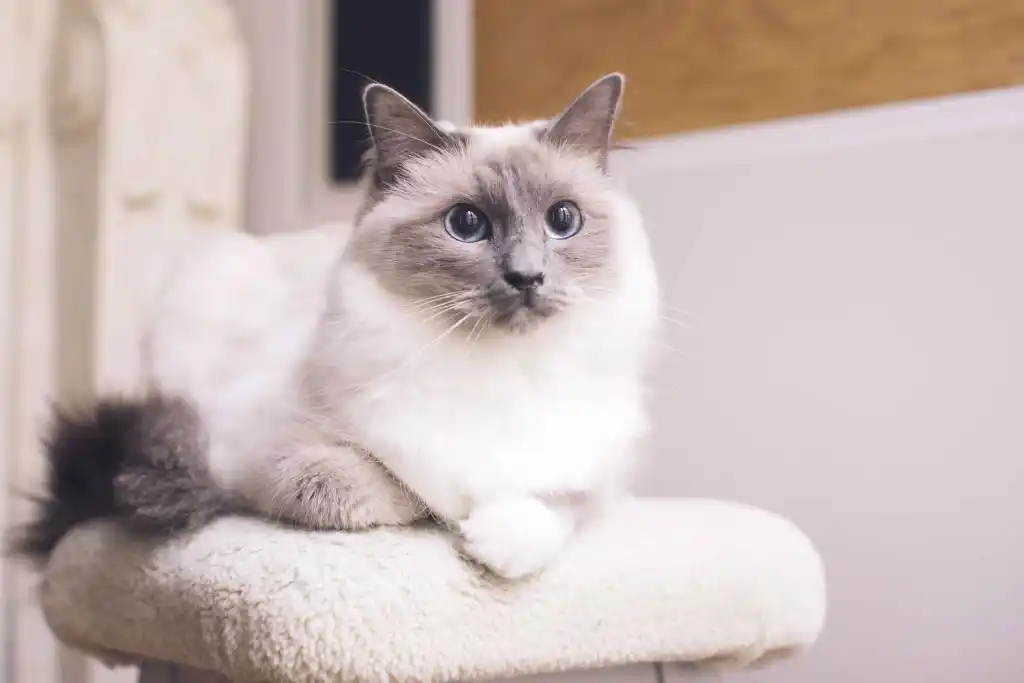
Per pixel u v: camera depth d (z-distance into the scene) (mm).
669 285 1587
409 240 914
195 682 883
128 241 1618
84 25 1593
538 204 937
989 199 1382
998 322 1364
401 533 822
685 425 1559
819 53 1538
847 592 1434
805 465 1475
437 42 1834
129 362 1598
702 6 1625
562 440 882
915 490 1400
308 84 1955
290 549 767
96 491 931
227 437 950
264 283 1170
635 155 1627
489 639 768
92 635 907
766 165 1533
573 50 1731
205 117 1779
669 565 857
